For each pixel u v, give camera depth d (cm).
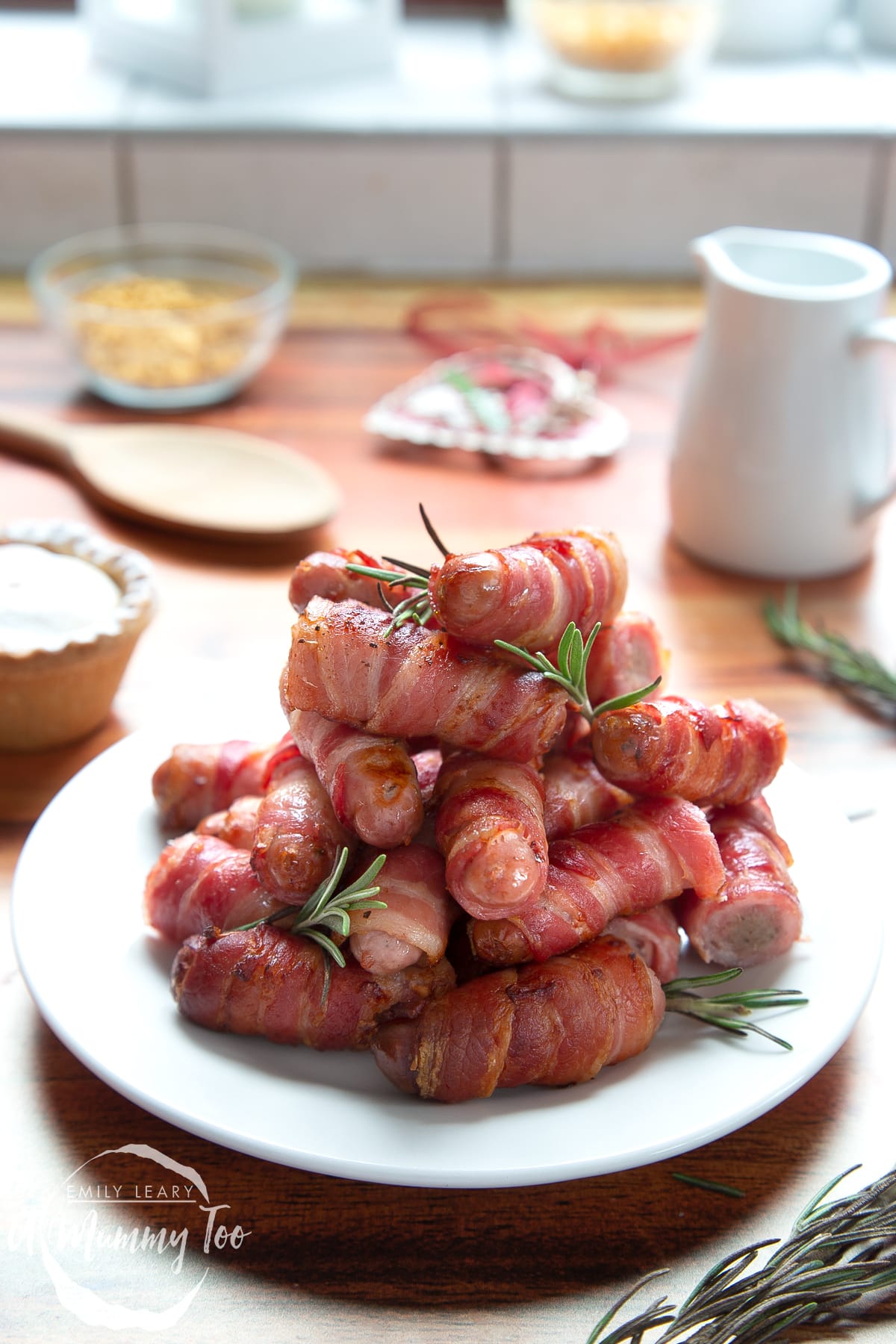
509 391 98
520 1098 59
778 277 87
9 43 124
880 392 83
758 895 62
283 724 72
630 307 109
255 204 114
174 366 95
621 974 60
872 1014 65
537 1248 58
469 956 62
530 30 118
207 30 113
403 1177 55
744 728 64
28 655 72
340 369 101
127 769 69
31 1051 63
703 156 113
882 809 72
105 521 88
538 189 114
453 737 61
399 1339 54
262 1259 57
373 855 61
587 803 64
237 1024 60
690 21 113
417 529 87
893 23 127
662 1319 52
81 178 113
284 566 85
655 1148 57
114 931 64
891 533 90
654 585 85
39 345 103
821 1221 55
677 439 85
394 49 121
